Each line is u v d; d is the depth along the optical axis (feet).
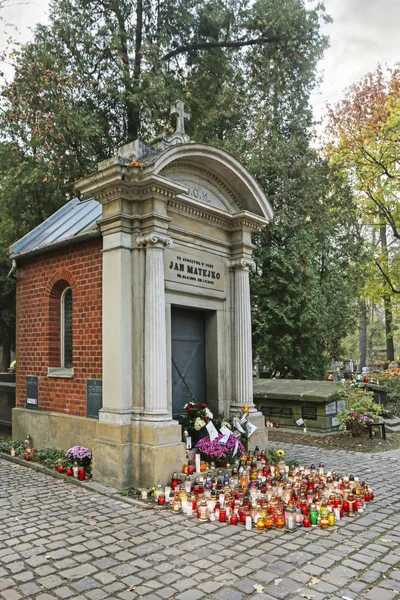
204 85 62.59
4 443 32.60
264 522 18.44
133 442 23.80
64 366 31.09
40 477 26.08
